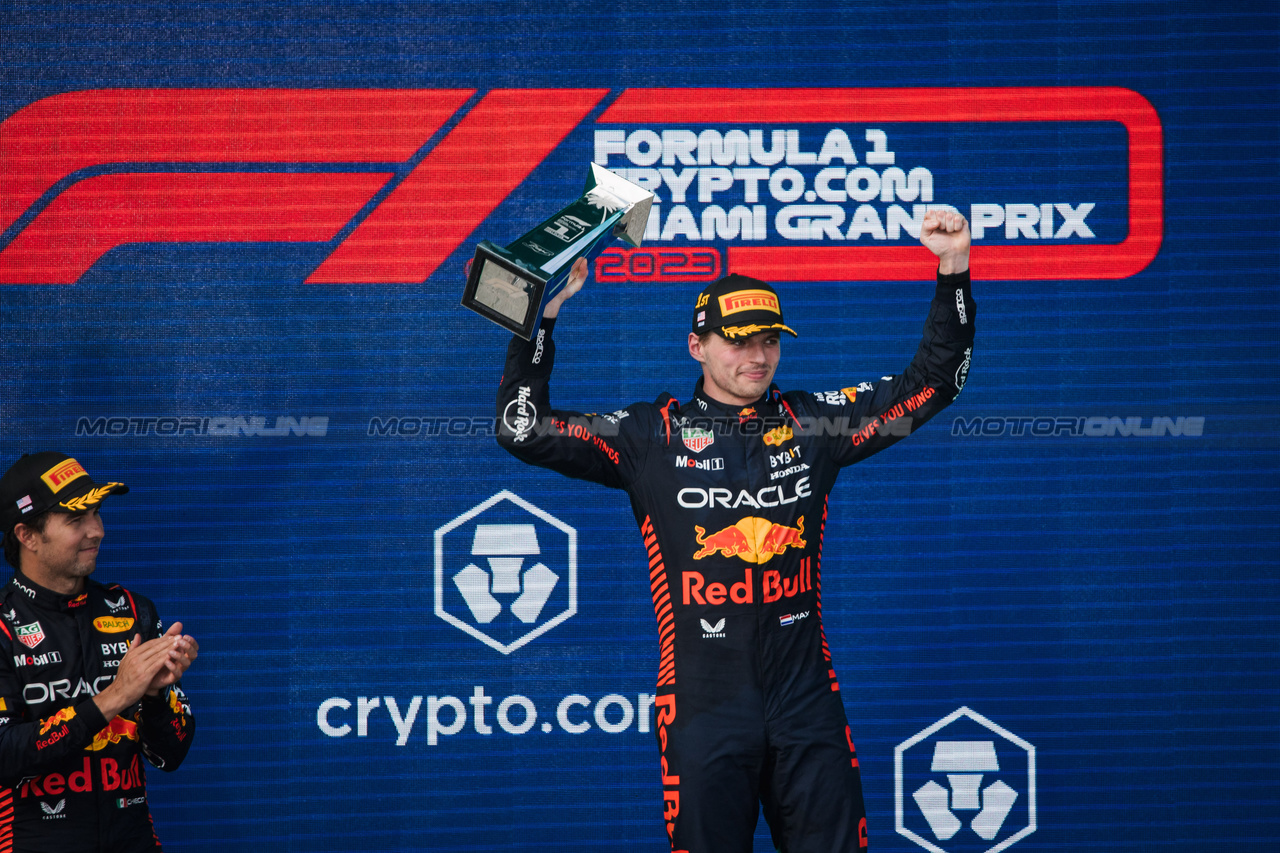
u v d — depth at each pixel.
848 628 2.85
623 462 2.09
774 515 2.03
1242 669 2.84
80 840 2.03
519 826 2.83
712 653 2.00
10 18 2.80
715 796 1.96
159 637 2.11
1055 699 2.84
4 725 1.97
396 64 2.86
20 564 2.10
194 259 2.84
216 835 2.79
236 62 2.84
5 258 2.81
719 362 2.06
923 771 2.84
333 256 2.85
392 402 2.86
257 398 2.84
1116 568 2.85
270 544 2.83
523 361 1.99
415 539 2.85
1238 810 2.83
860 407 2.11
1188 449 2.86
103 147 2.82
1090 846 2.83
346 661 2.83
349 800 2.82
